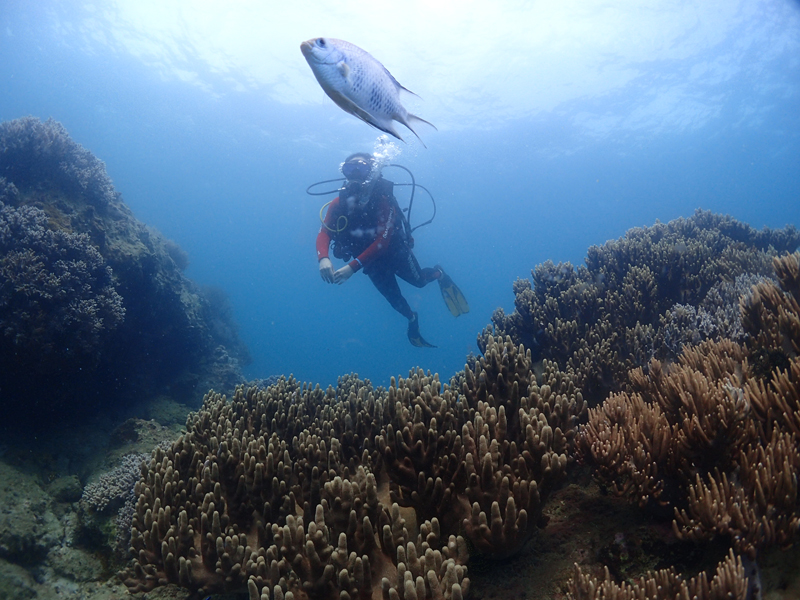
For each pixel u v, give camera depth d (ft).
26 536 13.78
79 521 14.62
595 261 23.49
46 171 25.07
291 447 11.78
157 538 8.98
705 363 10.36
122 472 15.87
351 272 27.71
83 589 12.92
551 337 17.40
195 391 31.09
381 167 30.37
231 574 8.22
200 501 9.82
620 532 8.11
